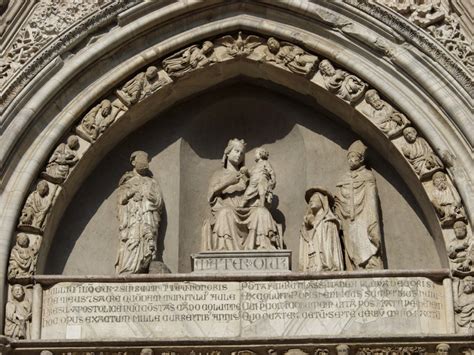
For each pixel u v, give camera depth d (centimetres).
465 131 1872
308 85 2002
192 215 2052
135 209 1972
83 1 1955
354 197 1973
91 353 1814
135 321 1852
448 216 1873
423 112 1917
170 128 2072
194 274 1869
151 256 1950
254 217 1967
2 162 1881
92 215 2014
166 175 2052
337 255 1933
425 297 1848
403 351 1802
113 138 2017
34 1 1956
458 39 1912
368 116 1955
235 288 1864
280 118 2078
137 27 1959
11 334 1833
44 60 1922
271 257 1912
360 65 1953
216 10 1992
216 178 2022
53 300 1867
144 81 1988
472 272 1847
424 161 1911
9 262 1867
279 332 1838
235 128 2098
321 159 2053
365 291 1852
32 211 1895
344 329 1836
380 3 1936
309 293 1858
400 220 1992
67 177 1936
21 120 1897
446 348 1789
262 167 2016
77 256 1991
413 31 1917
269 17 1995
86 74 1961
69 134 1956
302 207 2039
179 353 1816
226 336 1833
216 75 2033
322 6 1958
